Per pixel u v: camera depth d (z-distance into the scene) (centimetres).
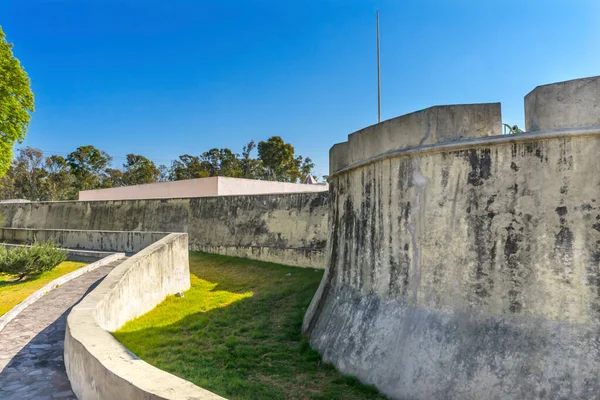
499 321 433
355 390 474
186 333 666
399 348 482
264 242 1303
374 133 580
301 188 2305
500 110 465
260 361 554
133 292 738
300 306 800
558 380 388
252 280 1041
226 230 1423
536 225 425
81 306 529
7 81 1423
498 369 414
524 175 434
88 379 352
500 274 440
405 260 514
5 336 588
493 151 452
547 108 427
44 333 603
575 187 410
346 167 656
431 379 442
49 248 1112
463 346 440
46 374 452
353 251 614
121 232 1373
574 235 408
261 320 731
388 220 542
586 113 411
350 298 596
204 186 1908
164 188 2109
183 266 981
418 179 506
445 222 478
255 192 2053
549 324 411
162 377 287
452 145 473
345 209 656
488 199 452
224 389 448
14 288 929
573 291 405
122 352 353
